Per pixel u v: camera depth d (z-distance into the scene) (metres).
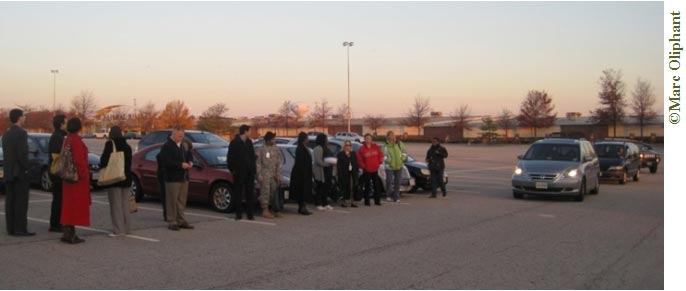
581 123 69.06
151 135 19.55
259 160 11.66
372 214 12.44
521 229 10.62
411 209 13.34
